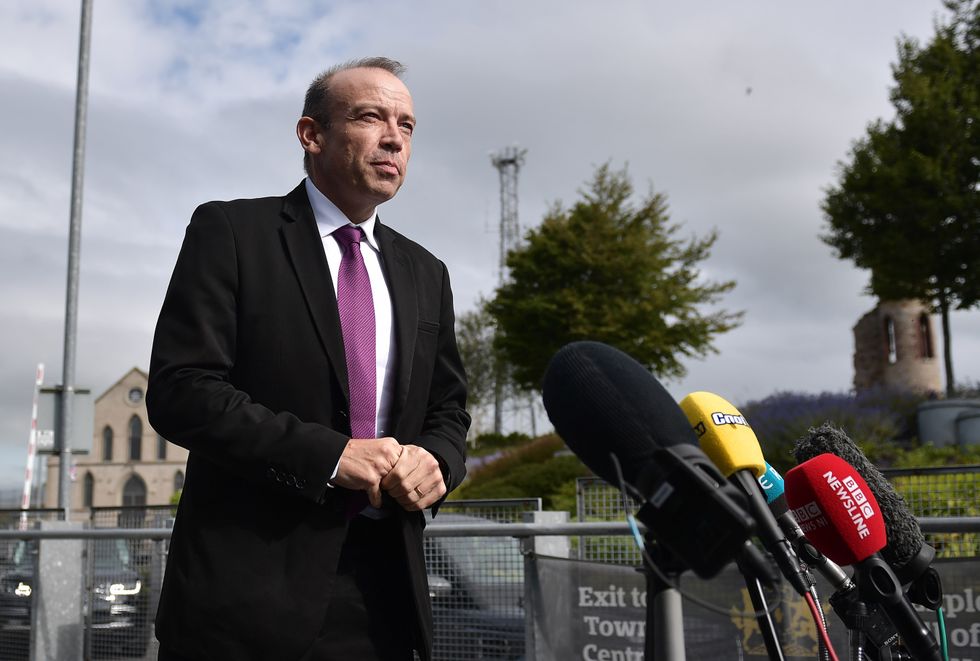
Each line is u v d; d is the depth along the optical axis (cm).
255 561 193
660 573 120
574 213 3014
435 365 236
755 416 1650
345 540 206
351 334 213
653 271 2905
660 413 124
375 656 206
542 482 1505
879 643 160
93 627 505
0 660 532
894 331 2803
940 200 1895
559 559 367
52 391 1174
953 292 1922
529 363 3031
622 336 2831
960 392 1923
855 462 180
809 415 1532
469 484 1930
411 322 222
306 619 191
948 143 1923
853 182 1998
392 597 210
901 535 174
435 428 228
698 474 117
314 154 223
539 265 3012
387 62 230
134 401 8319
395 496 197
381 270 226
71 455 1166
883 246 1953
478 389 4688
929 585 174
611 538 404
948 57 1994
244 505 198
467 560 393
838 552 158
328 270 215
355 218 226
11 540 538
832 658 137
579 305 2839
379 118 220
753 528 114
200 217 213
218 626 189
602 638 353
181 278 206
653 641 124
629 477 123
